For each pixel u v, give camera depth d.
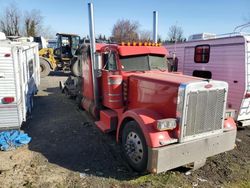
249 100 6.61
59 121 7.36
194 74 8.41
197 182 4.07
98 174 4.27
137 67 5.54
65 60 21.44
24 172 4.29
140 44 5.70
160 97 4.19
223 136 4.21
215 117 4.10
